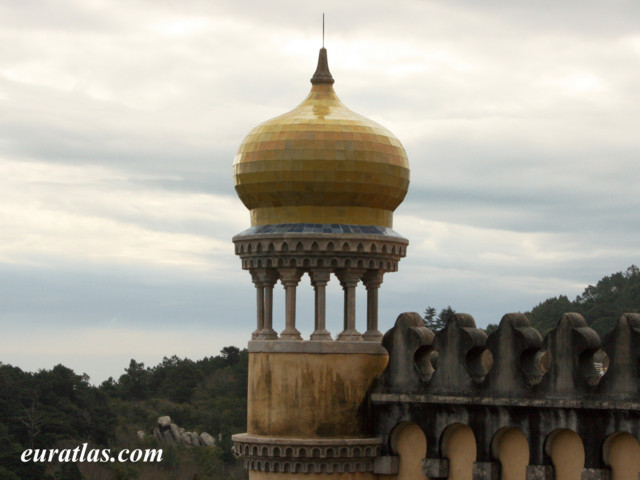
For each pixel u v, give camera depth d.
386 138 59.53
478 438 55.19
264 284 59.72
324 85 60.94
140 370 195.50
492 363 56.91
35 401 164.38
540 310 144.38
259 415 59.16
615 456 51.66
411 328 57.88
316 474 58.22
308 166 58.19
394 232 60.28
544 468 53.03
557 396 52.78
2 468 146.38
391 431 58.25
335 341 58.69
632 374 50.84
